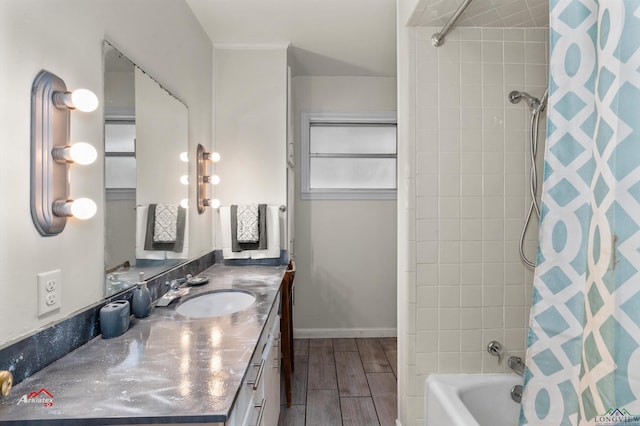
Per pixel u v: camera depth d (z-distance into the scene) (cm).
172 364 87
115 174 121
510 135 163
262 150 242
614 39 62
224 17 208
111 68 120
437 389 149
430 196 162
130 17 133
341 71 289
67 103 91
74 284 99
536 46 164
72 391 75
